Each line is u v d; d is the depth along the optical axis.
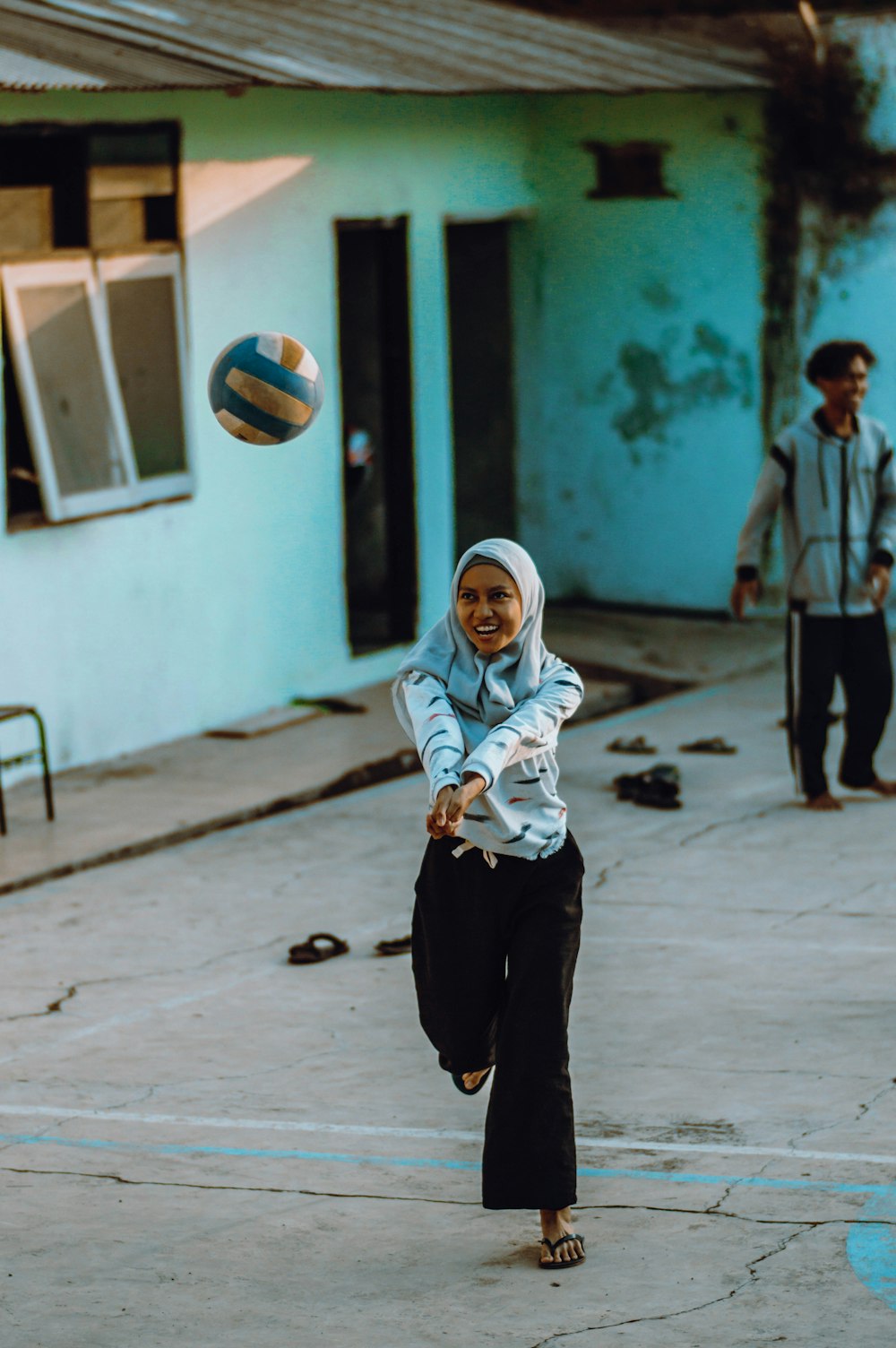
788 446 9.36
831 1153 5.35
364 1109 5.89
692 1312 4.39
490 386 15.66
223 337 11.80
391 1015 6.82
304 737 11.66
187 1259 4.80
